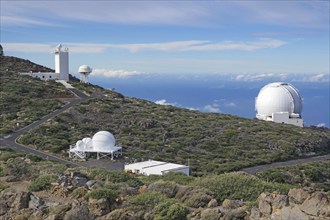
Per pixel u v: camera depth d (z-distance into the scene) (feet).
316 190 45.88
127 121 224.53
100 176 77.36
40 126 198.29
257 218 46.16
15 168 81.56
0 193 63.72
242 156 180.86
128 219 51.26
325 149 216.54
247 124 243.81
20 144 173.06
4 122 208.95
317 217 41.83
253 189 60.44
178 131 214.28
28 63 391.65
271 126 244.42
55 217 52.75
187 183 74.18
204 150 188.24
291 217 42.96
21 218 54.80
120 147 168.25
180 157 169.89
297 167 163.12
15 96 255.50
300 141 210.18
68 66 348.38
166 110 271.69
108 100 273.33
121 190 62.08
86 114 232.32
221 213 49.75
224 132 217.15
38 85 295.28
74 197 60.70
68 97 278.87
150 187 63.00
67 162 152.25
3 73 324.80
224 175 64.85
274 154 185.37
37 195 62.95
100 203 54.65
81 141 166.71
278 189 60.54
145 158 164.35
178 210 51.11
